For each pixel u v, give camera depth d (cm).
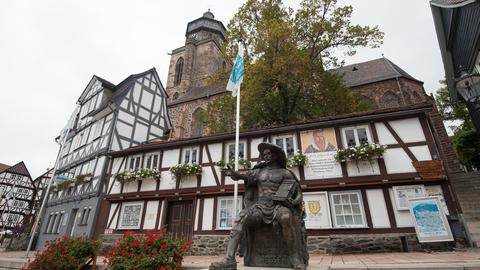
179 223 1211
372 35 1587
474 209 973
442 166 871
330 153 1031
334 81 1689
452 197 845
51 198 2077
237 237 388
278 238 402
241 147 1216
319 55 1755
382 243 860
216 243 1080
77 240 707
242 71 912
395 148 955
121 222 1326
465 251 708
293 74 1563
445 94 2580
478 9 966
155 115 2078
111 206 1405
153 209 1277
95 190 1534
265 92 1656
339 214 945
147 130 1977
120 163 1498
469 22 1079
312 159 1048
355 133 1034
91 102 2192
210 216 1142
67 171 2038
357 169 972
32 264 664
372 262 560
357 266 439
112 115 1820
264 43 1537
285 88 1684
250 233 419
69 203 1759
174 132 2842
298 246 382
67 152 2230
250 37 1730
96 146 1797
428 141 924
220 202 1152
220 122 1808
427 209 783
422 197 801
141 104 1991
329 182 985
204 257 959
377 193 930
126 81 2139
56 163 1455
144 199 1319
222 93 2761
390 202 905
